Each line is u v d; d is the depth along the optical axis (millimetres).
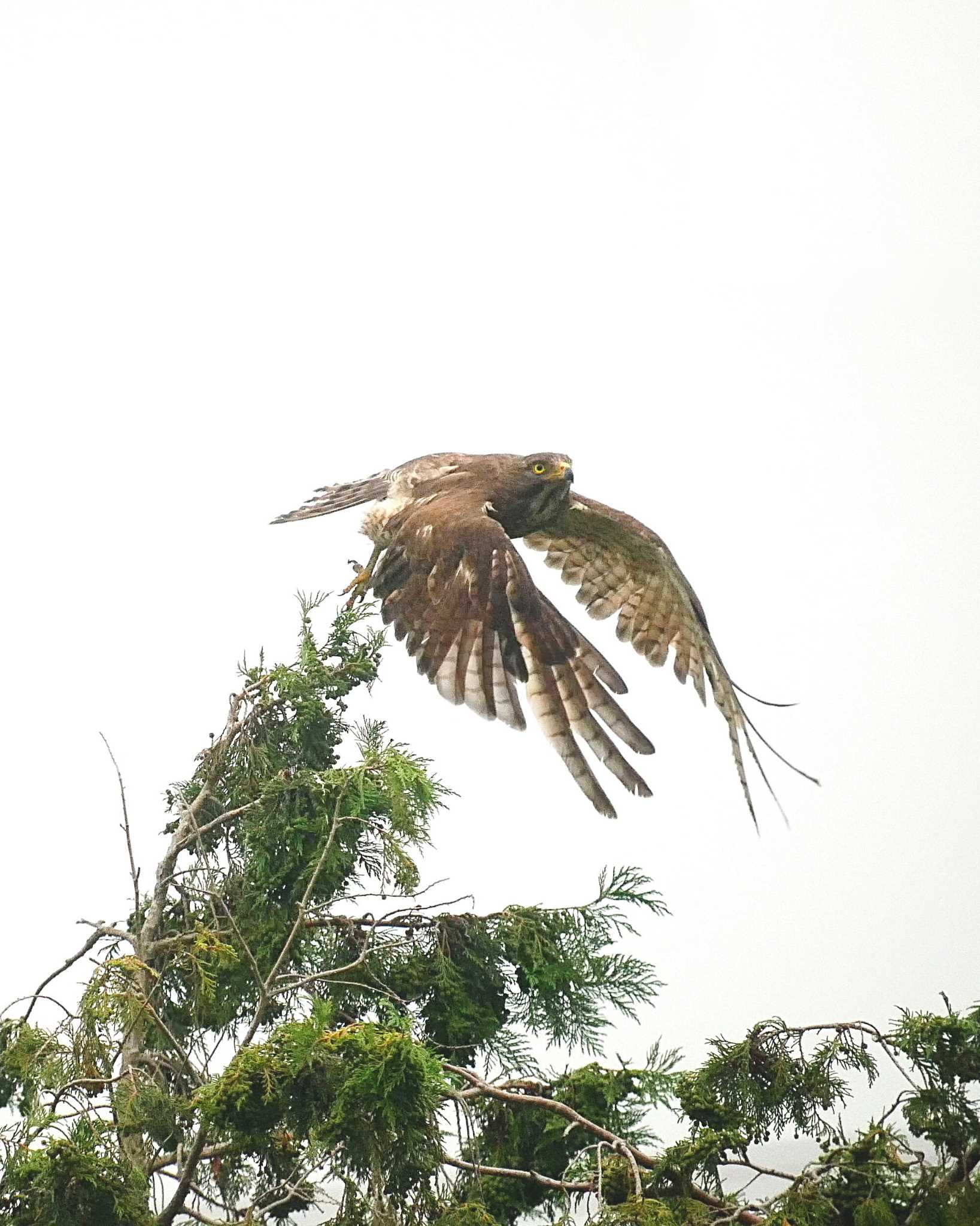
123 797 11602
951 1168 10117
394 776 11906
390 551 9445
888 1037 10844
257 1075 8961
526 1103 11398
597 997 12164
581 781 8328
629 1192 10125
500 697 8586
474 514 9461
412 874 12000
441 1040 12023
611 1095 11180
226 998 11992
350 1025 9289
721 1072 11359
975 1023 10539
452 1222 9969
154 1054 11422
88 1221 9391
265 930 12039
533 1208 11383
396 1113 8836
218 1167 10375
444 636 8820
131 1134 10125
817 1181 9617
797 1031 11297
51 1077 10281
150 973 10766
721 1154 10031
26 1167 9383
